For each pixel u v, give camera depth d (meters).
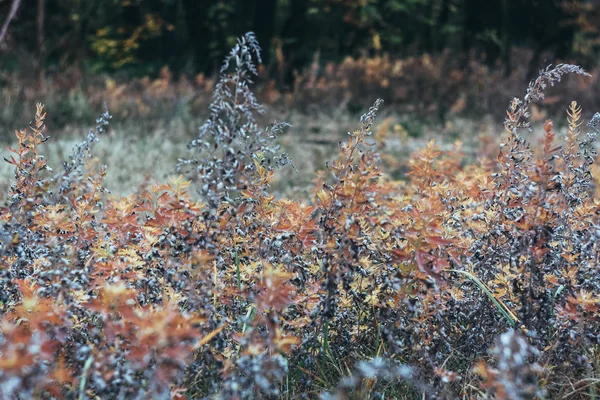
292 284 2.71
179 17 24.33
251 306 2.54
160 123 12.08
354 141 2.63
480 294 2.89
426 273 2.43
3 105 11.03
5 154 7.36
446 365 2.74
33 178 2.72
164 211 2.51
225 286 2.70
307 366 2.62
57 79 14.07
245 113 2.52
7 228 2.50
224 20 20.59
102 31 21.95
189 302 2.38
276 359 2.11
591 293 2.55
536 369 2.12
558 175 2.53
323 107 15.15
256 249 2.91
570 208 2.98
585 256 2.81
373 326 2.89
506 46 19.80
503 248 2.89
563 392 2.52
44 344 1.78
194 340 2.28
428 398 2.45
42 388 1.96
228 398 2.10
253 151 2.58
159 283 2.62
